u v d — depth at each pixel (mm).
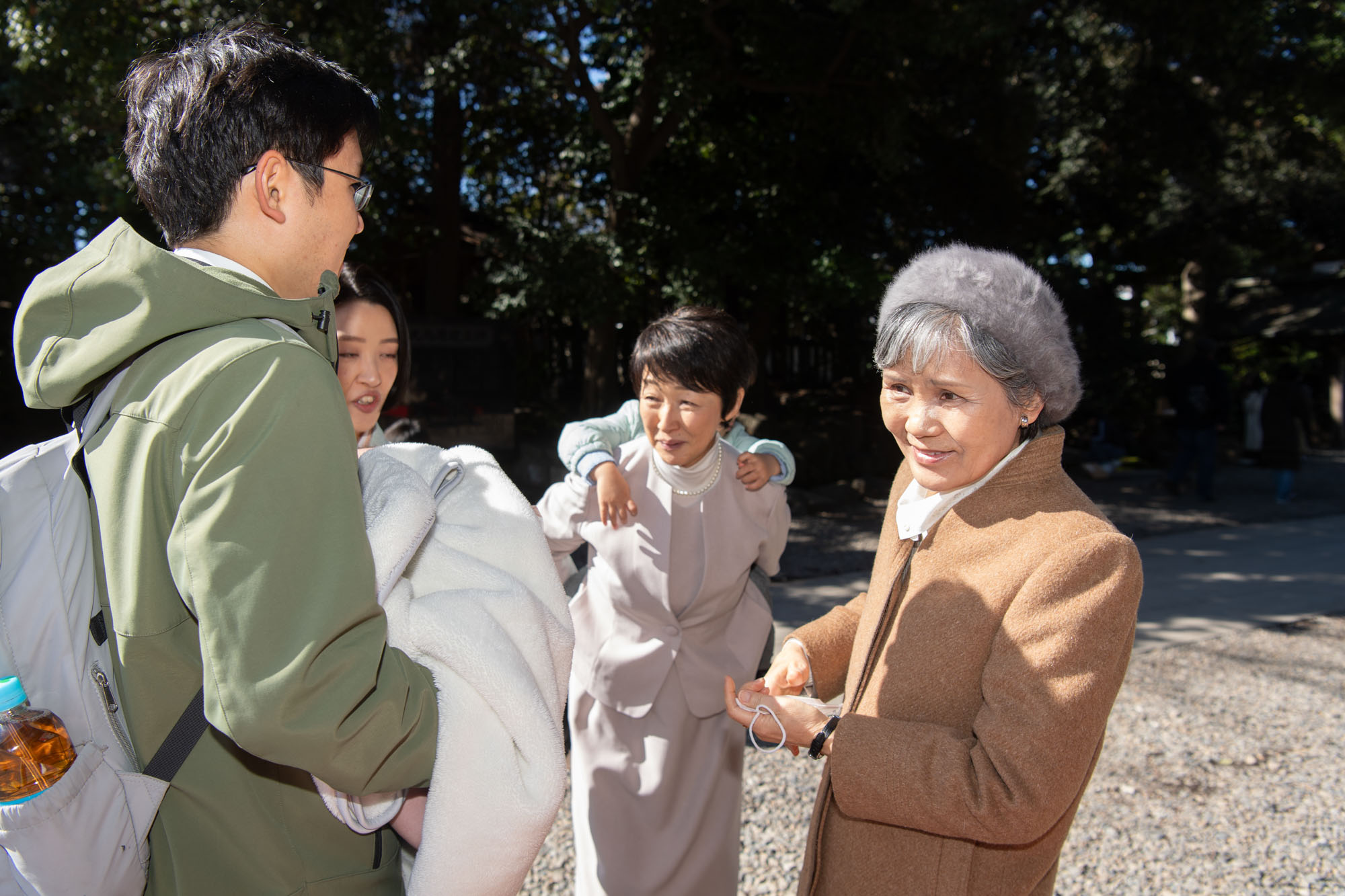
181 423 824
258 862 952
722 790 1999
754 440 2199
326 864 1002
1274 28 10844
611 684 1914
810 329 14344
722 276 9344
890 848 1184
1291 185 15617
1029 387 1104
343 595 815
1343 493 11055
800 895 1315
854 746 1101
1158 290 23984
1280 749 3449
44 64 6844
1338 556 7199
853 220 11234
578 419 12055
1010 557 1110
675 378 1779
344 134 978
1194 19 9711
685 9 8172
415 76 8516
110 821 877
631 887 1894
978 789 1019
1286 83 11250
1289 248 18281
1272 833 2826
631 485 1966
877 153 9109
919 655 1149
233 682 775
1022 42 10891
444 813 943
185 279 860
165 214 959
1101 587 1037
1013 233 12531
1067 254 15805
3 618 893
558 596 1168
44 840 838
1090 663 1017
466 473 1215
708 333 1780
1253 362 19484
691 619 1957
